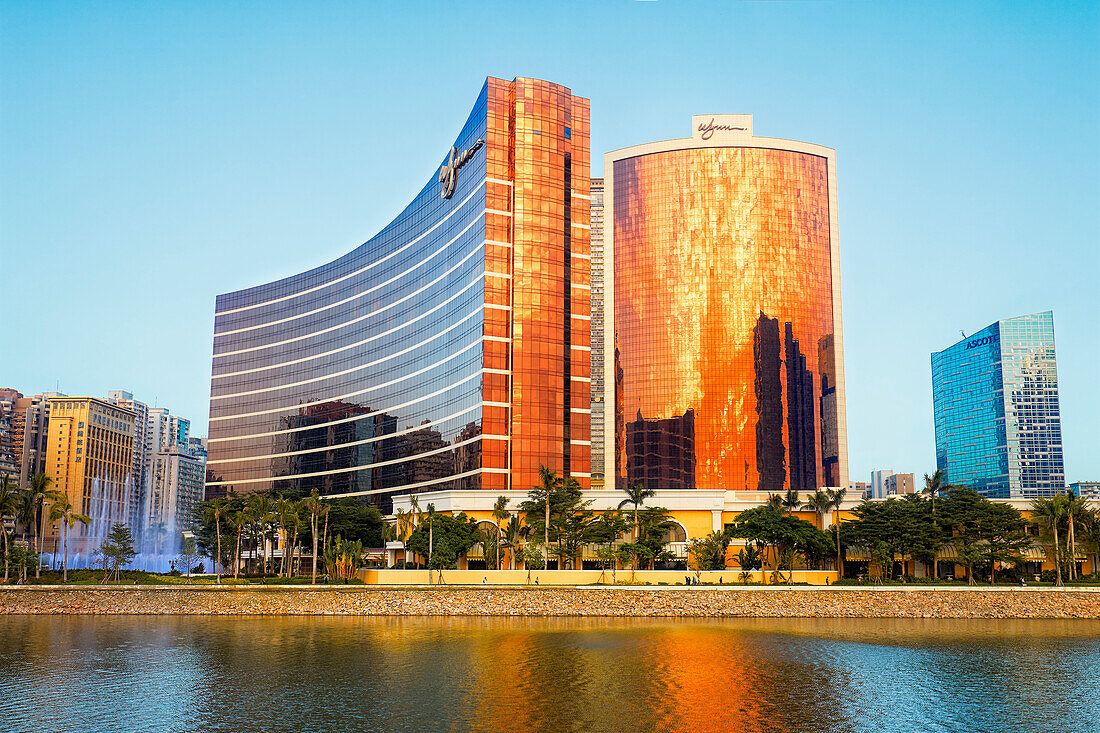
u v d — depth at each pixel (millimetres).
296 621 130125
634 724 74688
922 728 75062
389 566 179625
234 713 77938
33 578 161375
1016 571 165250
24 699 82750
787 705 81125
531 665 96250
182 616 136250
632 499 161750
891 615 136875
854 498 173500
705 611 136375
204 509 195250
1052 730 74938
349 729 73250
